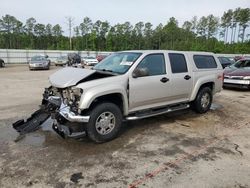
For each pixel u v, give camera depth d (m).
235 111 6.93
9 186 3.08
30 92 9.61
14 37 87.44
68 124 4.64
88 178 3.29
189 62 5.97
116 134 4.63
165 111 5.48
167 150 4.19
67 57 31.77
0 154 3.94
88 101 4.08
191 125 5.57
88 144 4.40
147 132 5.05
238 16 86.31
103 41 85.75
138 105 4.95
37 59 23.44
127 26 92.31
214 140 4.68
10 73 18.78
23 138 4.63
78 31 87.62
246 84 10.04
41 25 94.25
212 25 93.69
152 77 5.05
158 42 94.88
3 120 5.74
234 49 69.44
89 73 4.43
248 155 4.04
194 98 6.14
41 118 4.85
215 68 6.73
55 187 3.08
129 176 3.35
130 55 5.17
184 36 93.19
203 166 3.64
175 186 3.12
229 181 3.25
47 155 3.93
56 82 4.36
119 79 4.54
